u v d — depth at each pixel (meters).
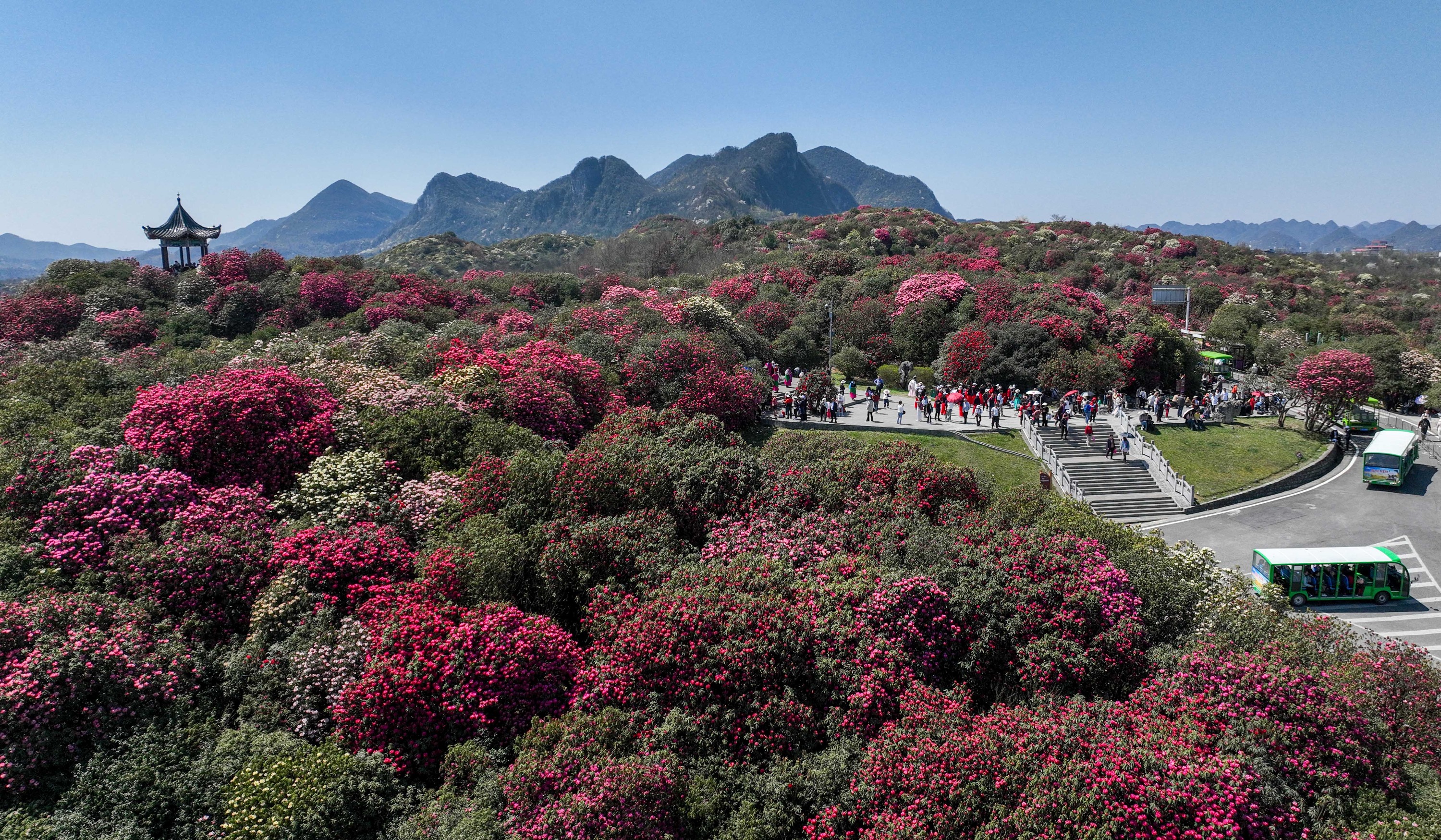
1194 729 12.62
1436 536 29.45
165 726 12.63
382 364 31.47
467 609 14.98
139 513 16.84
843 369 47.03
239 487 18.95
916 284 54.38
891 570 16.61
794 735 13.36
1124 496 32.19
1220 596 17.03
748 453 22.39
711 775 12.88
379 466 20.59
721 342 37.91
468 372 27.25
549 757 12.09
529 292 66.94
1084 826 10.85
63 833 10.51
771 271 67.50
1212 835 10.73
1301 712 12.61
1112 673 14.96
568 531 17.55
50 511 16.16
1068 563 16.78
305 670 13.57
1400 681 13.74
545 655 14.12
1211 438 38.09
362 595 15.80
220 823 11.25
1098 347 43.59
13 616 12.70
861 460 22.89
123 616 13.89
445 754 12.89
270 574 16.03
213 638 15.02
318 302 53.22
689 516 20.08
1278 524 30.64
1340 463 38.00
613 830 11.01
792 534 18.94
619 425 26.22
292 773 11.53
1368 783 12.12
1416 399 51.31
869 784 12.16
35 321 46.00
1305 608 24.64
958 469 22.38
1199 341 59.38
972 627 15.48
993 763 11.80
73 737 11.88
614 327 41.47
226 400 20.55
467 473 20.89
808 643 14.52
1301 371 39.84
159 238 60.06
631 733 13.02
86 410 22.91
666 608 14.70
